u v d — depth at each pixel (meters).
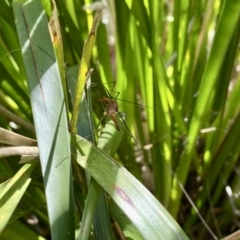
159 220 0.07
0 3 0.10
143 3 0.10
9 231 0.10
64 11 0.11
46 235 0.14
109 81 0.14
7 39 0.12
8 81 0.12
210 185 0.14
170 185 0.13
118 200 0.08
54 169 0.08
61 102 0.08
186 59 0.14
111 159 0.08
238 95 0.13
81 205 0.10
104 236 0.09
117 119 0.10
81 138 0.09
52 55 0.08
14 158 0.12
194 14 0.14
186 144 0.12
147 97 0.13
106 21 0.17
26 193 0.12
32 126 0.11
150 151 0.15
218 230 0.14
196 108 0.12
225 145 0.13
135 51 0.13
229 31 0.10
